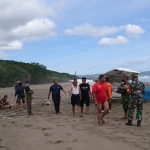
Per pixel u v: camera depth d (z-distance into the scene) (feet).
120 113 33.24
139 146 16.26
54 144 17.10
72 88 31.58
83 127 22.90
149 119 27.71
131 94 23.91
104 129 21.84
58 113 34.17
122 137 18.67
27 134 20.35
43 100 58.34
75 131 21.01
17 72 236.43
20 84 41.47
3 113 34.83
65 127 22.97
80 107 30.99
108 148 15.84
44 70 310.65
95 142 17.26
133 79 24.04
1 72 196.54
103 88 24.13
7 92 105.09
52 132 20.83
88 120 27.30
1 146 16.98
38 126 23.63
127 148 15.81
